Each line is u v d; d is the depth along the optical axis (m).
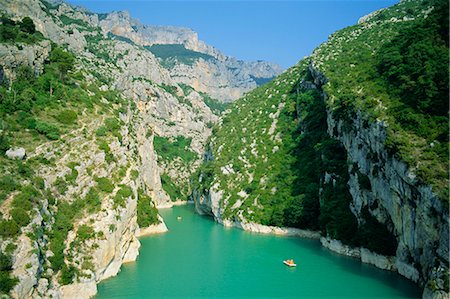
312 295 55.97
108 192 62.22
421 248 56.62
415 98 67.38
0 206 45.28
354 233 75.62
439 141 59.25
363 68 96.19
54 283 46.25
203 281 61.16
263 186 105.50
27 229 44.56
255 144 121.19
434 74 65.06
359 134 77.38
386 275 63.97
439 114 63.31
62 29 130.62
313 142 105.69
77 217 55.75
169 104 195.62
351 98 82.81
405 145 60.59
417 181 55.53
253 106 146.38
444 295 47.28
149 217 94.81
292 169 105.25
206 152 148.50
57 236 49.69
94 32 197.75
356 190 77.25
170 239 88.69
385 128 66.50
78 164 60.50
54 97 72.56
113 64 145.00
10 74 69.25
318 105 112.38
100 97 86.69
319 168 95.00
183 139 192.50
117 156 70.06
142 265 68.12
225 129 143.12
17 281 39.94
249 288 58.47
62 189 55.88
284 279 62.62
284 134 119.19
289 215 93.00
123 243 64.94
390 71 80.25
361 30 139.12
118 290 55.47
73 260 51.06
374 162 70.81
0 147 53.56
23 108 64.38
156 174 142.25
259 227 97.12
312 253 77.44
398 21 131.50
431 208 52.34
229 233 96.06
